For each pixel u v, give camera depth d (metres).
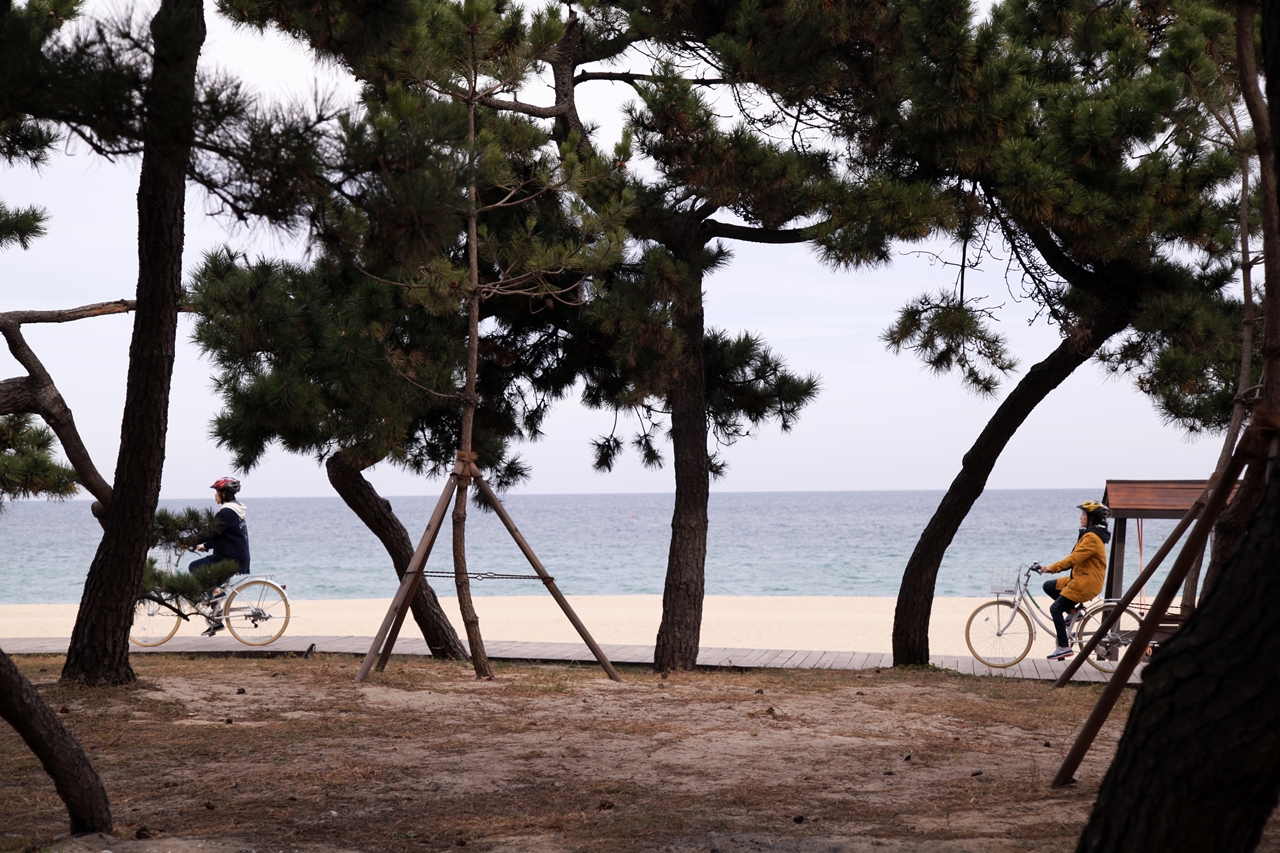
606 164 9.53
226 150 4.04
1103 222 9.54
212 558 12.82
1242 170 7.77
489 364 13.10
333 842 4.41
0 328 8.80
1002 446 11.74
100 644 8.25
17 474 10.80
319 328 10.58
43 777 5.59
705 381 13.97
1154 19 10.12
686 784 5.53
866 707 8.43
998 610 12.37
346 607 25.34
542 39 9.03
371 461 11.48
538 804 5.11
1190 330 10.16
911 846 4.25
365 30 5.36
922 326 10.55
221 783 5.46
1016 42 10.53
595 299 11.14
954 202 10.55
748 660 12.29
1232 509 6.96
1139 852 2.84
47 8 6.93
